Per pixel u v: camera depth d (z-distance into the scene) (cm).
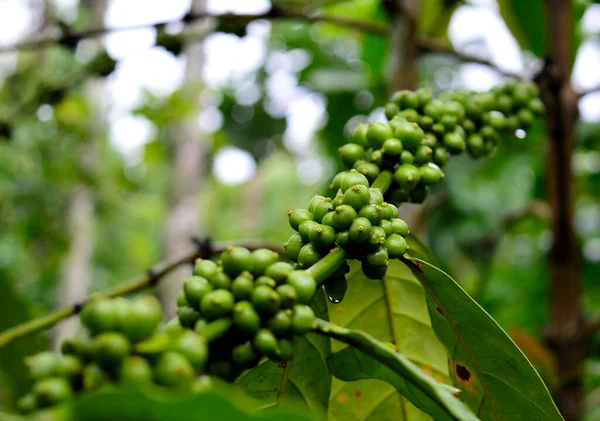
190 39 75
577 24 99
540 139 103
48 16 160
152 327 26
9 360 42
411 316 45
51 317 40
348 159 43
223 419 22
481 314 36
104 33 71
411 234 46
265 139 135
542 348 76
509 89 54
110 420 22
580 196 125
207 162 152
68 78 93
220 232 311
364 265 35
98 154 171
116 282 244
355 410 43
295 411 22
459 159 109
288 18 74
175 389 25
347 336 31
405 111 47
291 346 31
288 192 379
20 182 169
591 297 116
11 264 194
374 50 108
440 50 76
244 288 30
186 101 124
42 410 25
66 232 176
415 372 30
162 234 120
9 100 145
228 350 30
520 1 86
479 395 38
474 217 120
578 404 72
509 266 137
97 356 25
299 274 31
